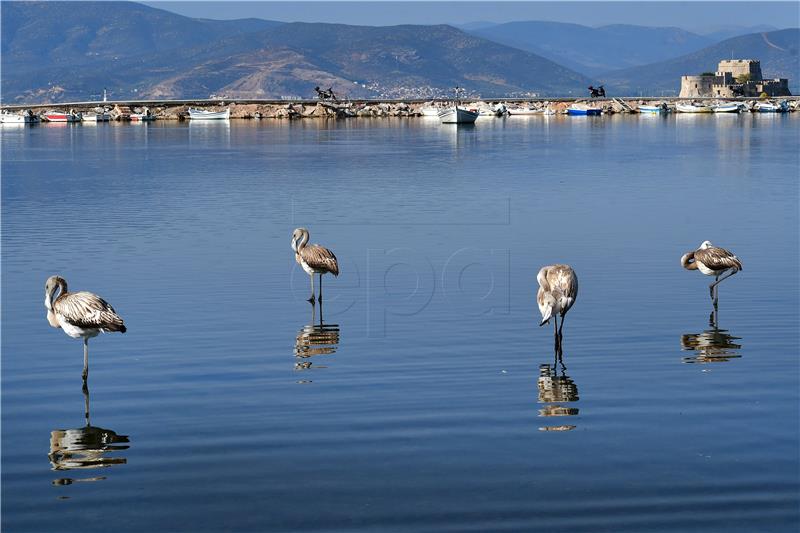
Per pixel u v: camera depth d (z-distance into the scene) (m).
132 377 16.25
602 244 29.72
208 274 25.31
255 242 30.61
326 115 161.88
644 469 12.16
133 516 11.11
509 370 16.45
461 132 110.00
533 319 20.22
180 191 46.53
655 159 65.06
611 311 20.77
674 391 15.18
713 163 61.00
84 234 32.53
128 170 59.28
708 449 12.75
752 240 30.16
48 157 72.19
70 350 18.00
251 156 71.62
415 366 16.75
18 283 24.33
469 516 10.97
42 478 12.16
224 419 14.14
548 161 64.12
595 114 164.88
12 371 16.67
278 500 11.45
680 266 25.91
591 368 16.53
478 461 12.48
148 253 28.59
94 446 13.19
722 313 20.47
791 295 22.03
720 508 11.07
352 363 16.98
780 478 11.82
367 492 11.62
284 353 17.67
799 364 16.56
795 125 120.81
